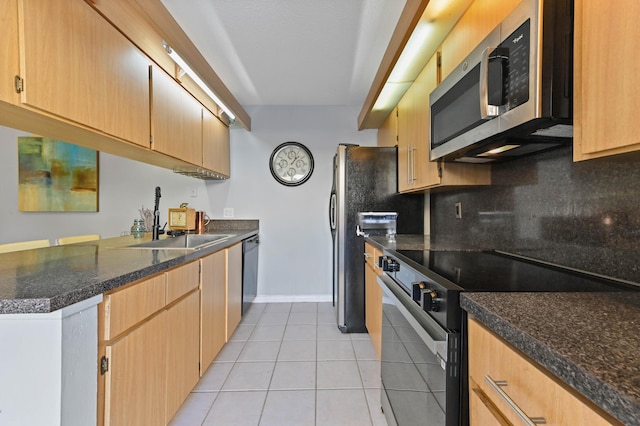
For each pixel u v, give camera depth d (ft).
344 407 5.64
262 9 6.09
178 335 5.10
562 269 3.76
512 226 5.05
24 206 10.93
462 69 4.22
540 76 2.83
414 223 9.25
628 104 2.07
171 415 4.83
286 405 5.70
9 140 10.87
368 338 8.64
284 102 11.28
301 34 6.92
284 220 11.85
